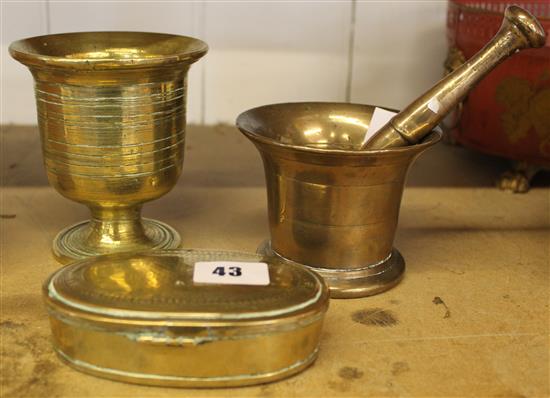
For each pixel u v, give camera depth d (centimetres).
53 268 121
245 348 89
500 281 122
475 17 154
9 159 169
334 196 109
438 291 118
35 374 93
